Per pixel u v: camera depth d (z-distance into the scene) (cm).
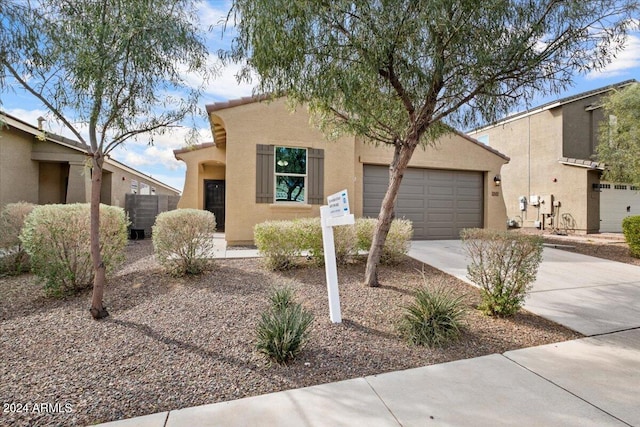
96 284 396
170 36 358
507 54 400
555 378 280
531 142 1634
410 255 771
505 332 378
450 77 437
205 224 579
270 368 290
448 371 290
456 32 377
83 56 334
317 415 229
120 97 380
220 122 893
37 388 256
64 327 371
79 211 498
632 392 260
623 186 1474
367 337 354
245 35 387
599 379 279
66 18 348
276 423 220
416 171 1055
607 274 652
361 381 273
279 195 893
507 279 422
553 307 462
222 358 305
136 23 342
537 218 1595
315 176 912
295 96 457
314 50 400
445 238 1084
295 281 544
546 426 219
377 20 371
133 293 484
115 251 538
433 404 242
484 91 448
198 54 392
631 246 848
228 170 851
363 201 995
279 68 407
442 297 379
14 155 1031
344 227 643
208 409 234
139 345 329
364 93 466
